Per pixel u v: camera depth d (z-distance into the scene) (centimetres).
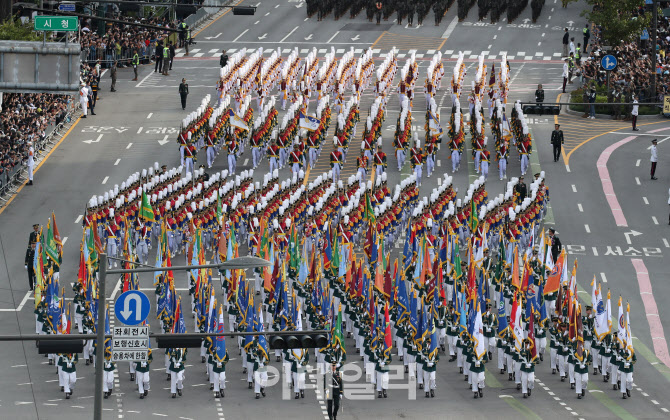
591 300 17725
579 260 19475
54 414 13262
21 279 18112
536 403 14062
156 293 16350
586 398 14312
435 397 14212
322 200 19388
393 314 15788
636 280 18700
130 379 14662
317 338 9875
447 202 19925
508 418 13475
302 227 19912
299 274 16538
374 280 16538
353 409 13725
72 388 13875
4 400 13675
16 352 15375
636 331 16788
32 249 17438
